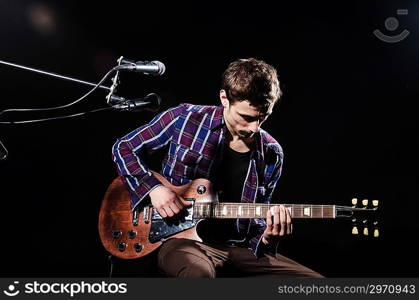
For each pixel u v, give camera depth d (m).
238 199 2.50
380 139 3.73
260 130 2.53
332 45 3.79
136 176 2.47
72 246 3.77
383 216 3.61
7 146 3.96
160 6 4.00
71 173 3.98
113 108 2.25
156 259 2.56
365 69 3.75
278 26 3.86
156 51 4.03
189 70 3.98
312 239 3.54
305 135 3.83
